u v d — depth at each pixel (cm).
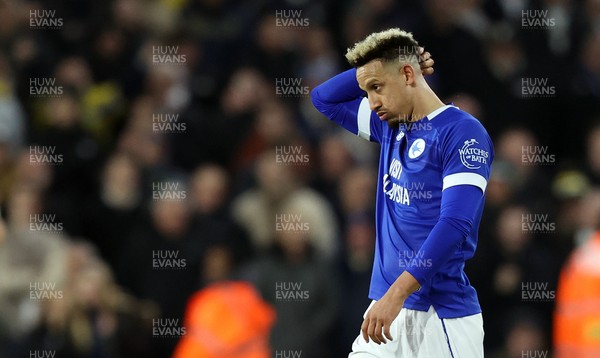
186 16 4288
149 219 3400
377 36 1830
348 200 3522
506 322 3350
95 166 3756
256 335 2970
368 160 3869
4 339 2905
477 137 1780
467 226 1722
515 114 4191
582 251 2880
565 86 4247
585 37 4391
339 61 4294
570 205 3506
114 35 4197
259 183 3472
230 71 4184
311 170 3688
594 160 3888
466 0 4316
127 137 3762
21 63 3988
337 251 3353
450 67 4181
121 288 3331
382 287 1880
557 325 3366
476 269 3359
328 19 4381
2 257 2956
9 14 4072
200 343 2920
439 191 1809
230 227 3316
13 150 3659
